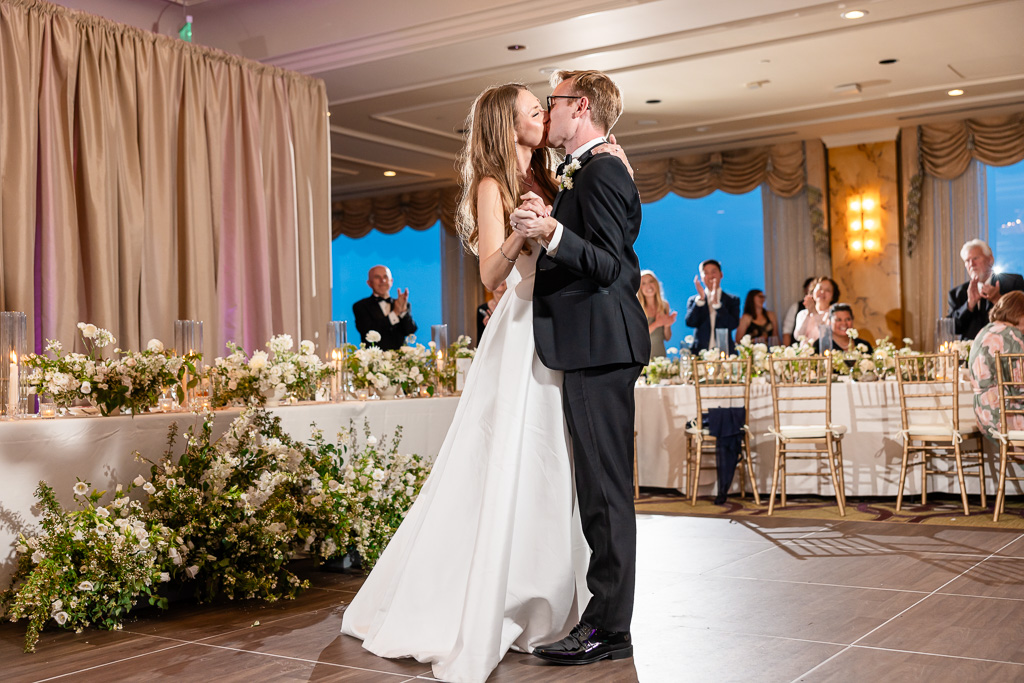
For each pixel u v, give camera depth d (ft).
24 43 17.02
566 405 8.45
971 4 20.57
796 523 17.26
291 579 11.29
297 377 13.96
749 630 9.56
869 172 32.65
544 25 20.59
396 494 12.73
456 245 40.96
